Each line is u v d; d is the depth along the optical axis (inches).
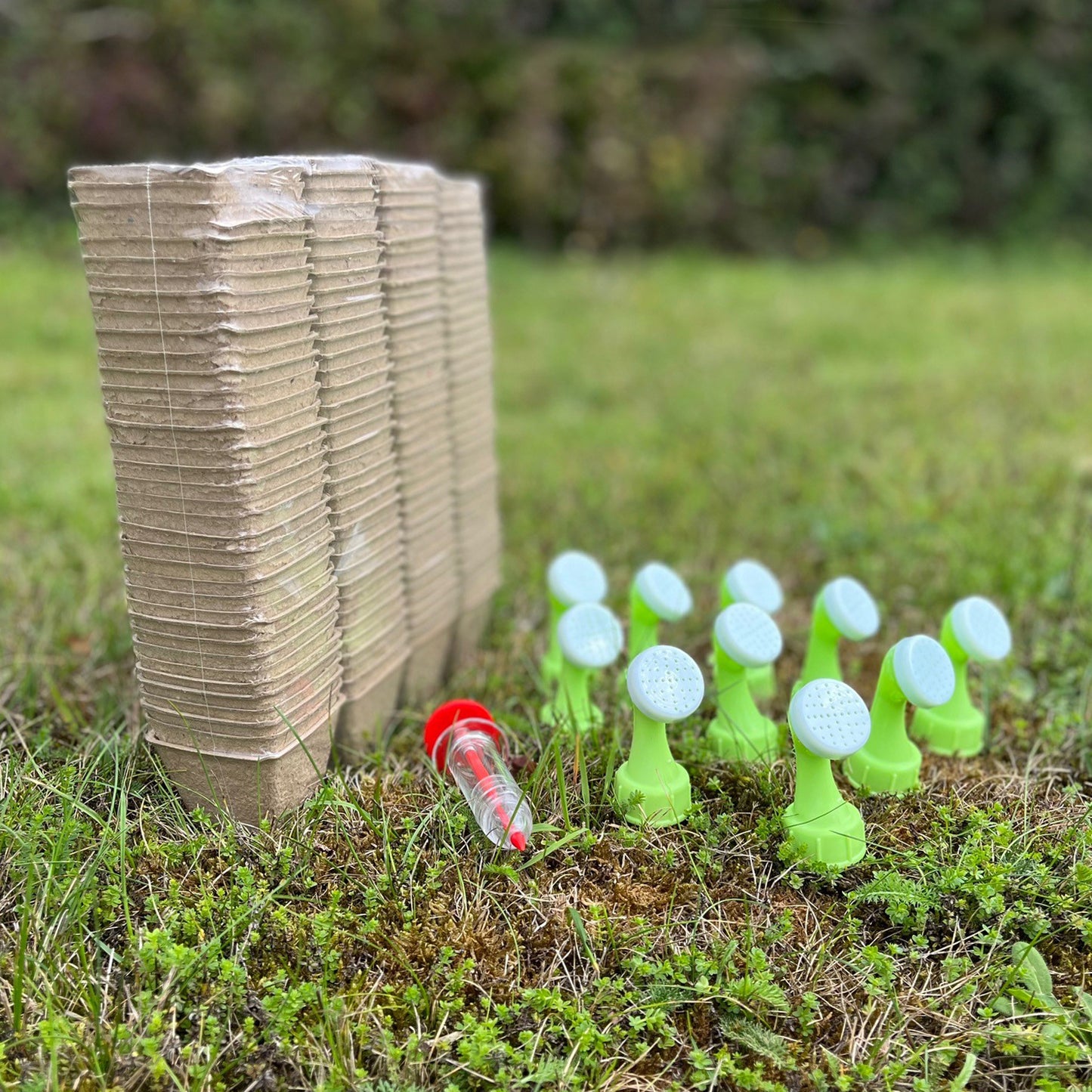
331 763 21.2
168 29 70.8
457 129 77.7
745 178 85.8
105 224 17.0
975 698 24.0
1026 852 19.1
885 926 18.4
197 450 17.6
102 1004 16.4
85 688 24.0
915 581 28.9
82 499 33.5
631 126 80.8
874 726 21.0
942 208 89.8
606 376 50.6
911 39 87.3
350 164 19.2
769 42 86.7
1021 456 37.0
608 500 35.6
